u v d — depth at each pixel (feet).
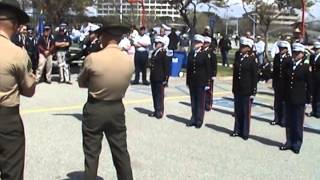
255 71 27.22
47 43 45.62
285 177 20.71
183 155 23.43
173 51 57.06
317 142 27.68
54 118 30.58
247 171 21.31
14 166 12.94
